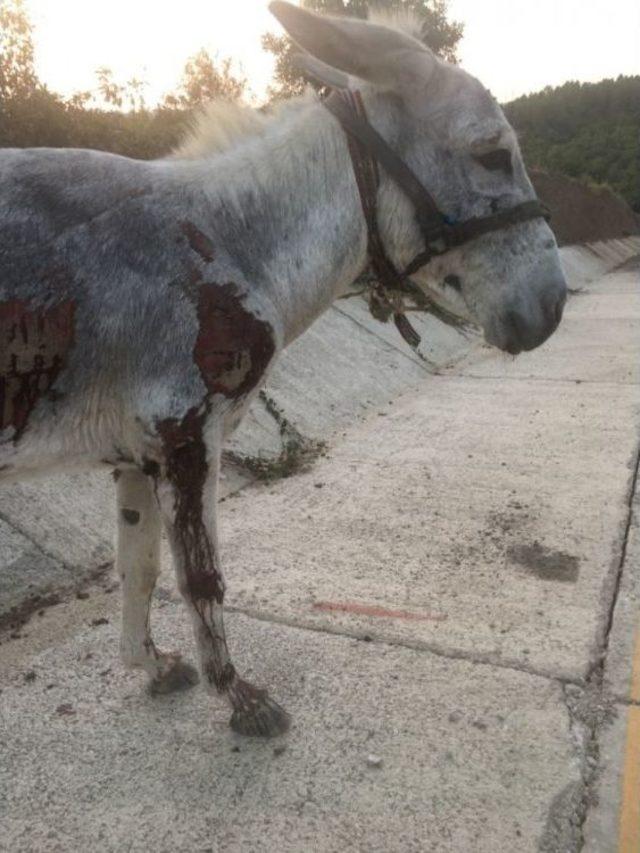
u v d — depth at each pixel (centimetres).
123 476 241
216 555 222
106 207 201
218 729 243
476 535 383
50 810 210
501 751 230
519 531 387
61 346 193
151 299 199
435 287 242
